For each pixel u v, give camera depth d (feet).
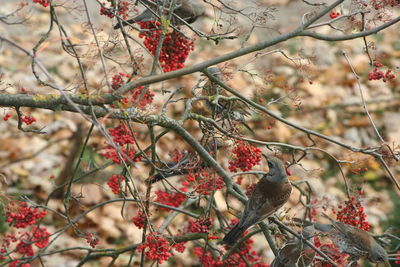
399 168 58.70
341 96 66.64
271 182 30.58
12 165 51.98
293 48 69.41
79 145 48.52
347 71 69.46
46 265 45.80
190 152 30.94
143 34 28.96
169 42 29.30
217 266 33.65
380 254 33.68
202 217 30.50
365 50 29.91
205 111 36.32
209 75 28.53
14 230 45.62
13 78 57.06
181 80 63.52
